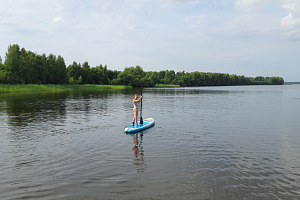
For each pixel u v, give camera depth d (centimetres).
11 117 2012
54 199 618
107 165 870
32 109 2578
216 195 645
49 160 923
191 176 773
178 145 1162
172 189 678
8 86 6612
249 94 6819
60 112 2370
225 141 1254
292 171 829
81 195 639
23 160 922
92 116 2130
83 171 811
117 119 1970
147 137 1334
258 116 2216
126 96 5131
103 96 5081
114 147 1116
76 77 12294
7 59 7431
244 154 1023
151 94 6406
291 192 670
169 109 2781
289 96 5772
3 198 621
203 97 5212
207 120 1969
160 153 1027
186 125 1731
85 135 1372
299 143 1222
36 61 9100
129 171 812
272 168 856
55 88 8256
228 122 1872
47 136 1337
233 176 778
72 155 989
